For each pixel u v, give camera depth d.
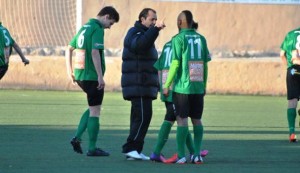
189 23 27.41
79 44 28.95
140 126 28.14
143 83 28.00
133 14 69.31
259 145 33.56
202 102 27.61
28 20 67.38
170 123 27.98
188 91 27.11
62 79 63.41
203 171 25.80
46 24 67.75
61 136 35.31
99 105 29.30
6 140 33.59
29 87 63.28
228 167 26.78
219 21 73.81
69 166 26.39
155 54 28.30
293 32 36.00
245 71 63.81
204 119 45.22
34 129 37.97
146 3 70.00
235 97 61.75
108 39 69.00
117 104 53.44
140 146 28.28
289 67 35.78
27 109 48.47
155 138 35.34
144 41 27.41
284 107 54.41
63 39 67.94
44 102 53.47
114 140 34.31
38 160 27.73
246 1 63.12
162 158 27.78
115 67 63.19
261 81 64.00
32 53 67.44
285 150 31.95
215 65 63.69
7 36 34.06
